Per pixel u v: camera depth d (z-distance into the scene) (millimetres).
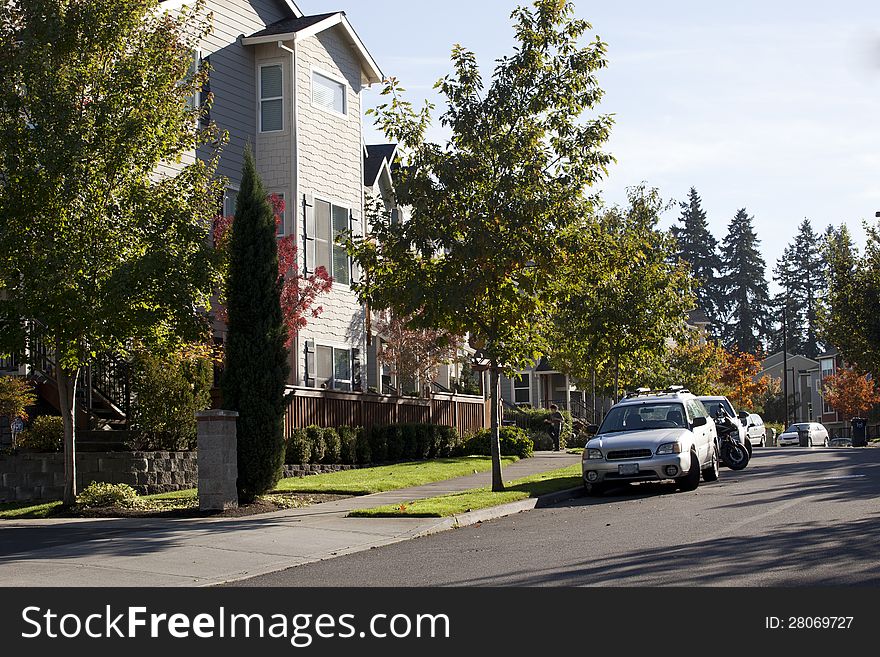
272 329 19172
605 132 19688
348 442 26719
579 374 37094
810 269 116688
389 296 20172
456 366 42469
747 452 26453
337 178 30938
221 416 17453
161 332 18062
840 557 10586
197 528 15172
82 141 17000
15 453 20859
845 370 76375
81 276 17156
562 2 19594
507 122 19828
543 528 14828
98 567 11672
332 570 11570
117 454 20781
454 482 22891
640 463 19984
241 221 19188
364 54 32031
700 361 48281
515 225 19188
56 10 17297
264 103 29281
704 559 10836
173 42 18891
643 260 29047
